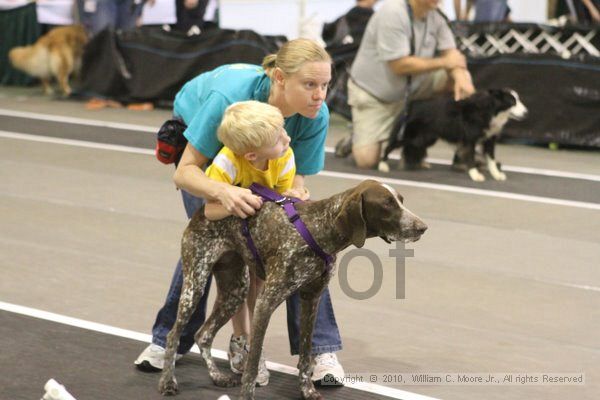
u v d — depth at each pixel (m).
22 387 6.02
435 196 12.50
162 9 23.53
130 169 13.99
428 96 14.38
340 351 6.91
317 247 5.27
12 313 7.57
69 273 8.77
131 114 19.83
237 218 5.49
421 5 13.45
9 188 12.62
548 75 16.14
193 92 5.95
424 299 8.20
